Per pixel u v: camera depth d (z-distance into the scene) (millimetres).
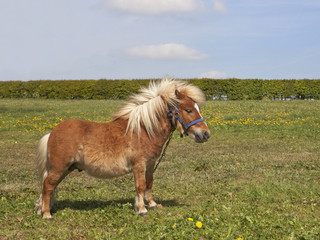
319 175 9289
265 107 26438
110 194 7812
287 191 7672
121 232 5219
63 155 5715
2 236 5250
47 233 5359
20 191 8055
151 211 6297
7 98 36688
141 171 5918
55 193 6441
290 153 12750
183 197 7492
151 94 6117
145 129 5895
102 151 5742
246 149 13711
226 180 8820
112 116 6145
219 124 19234
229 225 5406
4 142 15406
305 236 4855
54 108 27344
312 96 32312
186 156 12398
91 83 35594
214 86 32844
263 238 4879
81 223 5812
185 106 5973
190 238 4871
